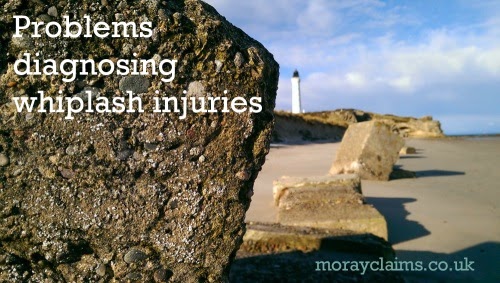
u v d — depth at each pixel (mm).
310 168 13859
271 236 4766
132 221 1960
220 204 2045
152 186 1981
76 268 1946
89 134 1926
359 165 11211
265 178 11562
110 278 1958
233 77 2033
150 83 1977
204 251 2029
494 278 4422
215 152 2035
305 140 34562
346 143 12242
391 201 8297
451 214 7160
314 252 4570
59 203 1909
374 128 11398
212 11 2184
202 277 2037
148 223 1975
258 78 2062
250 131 2062
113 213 1941
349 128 12586
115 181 1950
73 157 1916
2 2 1873
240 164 2066
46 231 1904
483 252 5219
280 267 3961
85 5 1930
